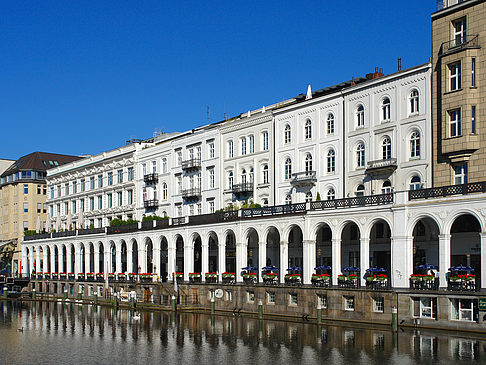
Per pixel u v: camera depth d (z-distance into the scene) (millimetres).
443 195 38031
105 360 31141
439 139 44344
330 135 53719
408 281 39062
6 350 34562
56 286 81750
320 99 54531
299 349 32031
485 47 41875
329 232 51812
